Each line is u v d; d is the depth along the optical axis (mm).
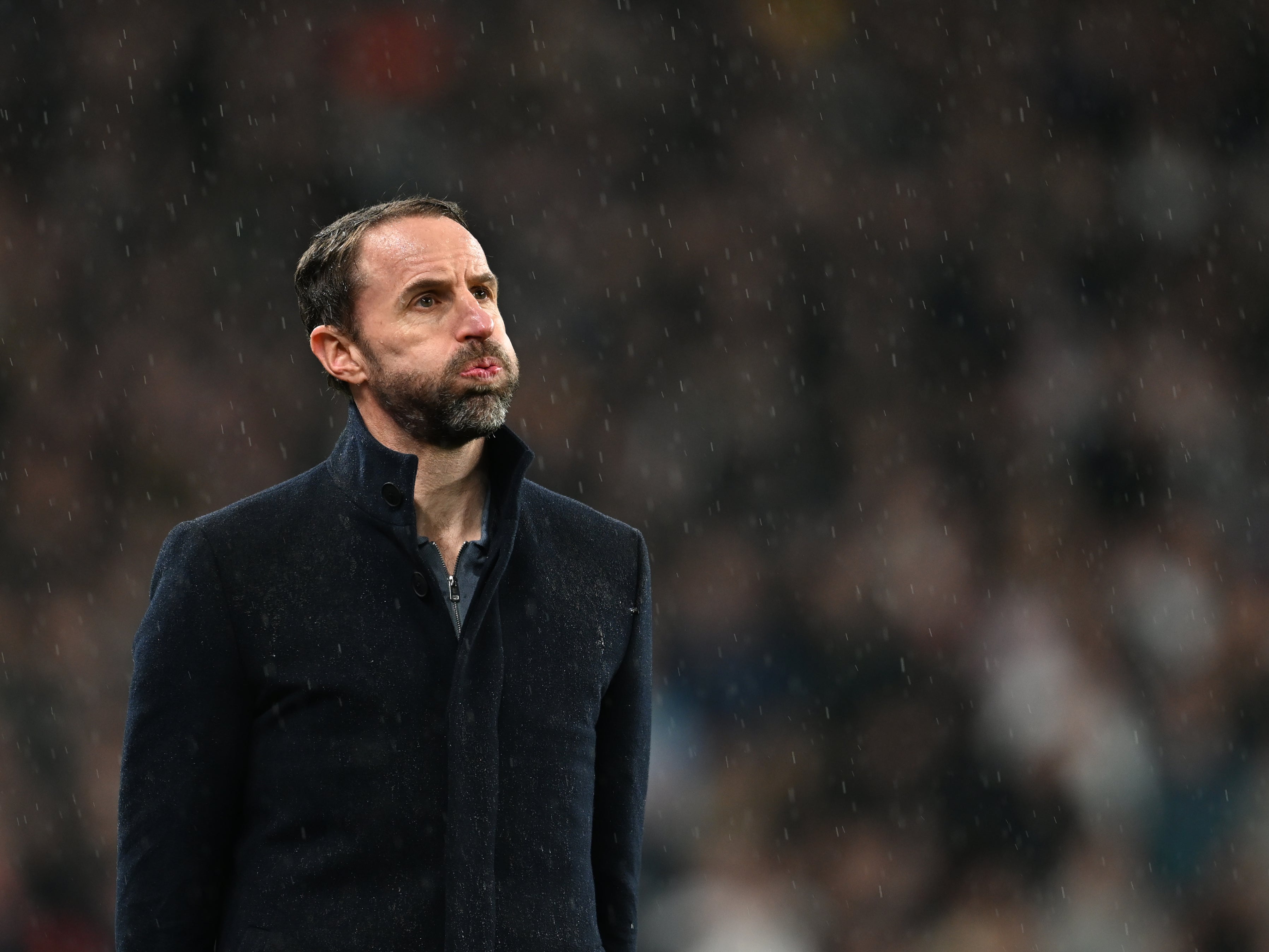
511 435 6941
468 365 6688
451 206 7023
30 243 31094
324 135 33312
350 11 34344
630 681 7336
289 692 6598
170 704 6586
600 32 35812
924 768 27750
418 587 6723
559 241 34000
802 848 26953
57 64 32531
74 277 31125
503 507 6883
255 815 6668
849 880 26391
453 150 34094
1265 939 25844
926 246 35281
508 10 35312
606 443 32406
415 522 6766
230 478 30062
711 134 35656
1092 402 33375
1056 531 31281
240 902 6566
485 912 6398
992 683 28484
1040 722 27609
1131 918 25703
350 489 6879
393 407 6797
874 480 32375
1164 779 27438
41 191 31719
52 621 27656
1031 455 32781
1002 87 36906
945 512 31906
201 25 33438
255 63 33438
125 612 28219
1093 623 29500
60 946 23828
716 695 29328
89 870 24875
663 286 34031
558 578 7105
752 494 32188
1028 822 26844
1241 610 29906
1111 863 26172
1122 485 32500
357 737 6543
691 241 34531
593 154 34781
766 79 36250
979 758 27719
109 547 28844
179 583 6691
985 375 33938
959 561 30719
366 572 6746
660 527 31734
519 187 34125
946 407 33562
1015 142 36469
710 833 27000
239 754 6668
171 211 32094
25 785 25297
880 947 25688
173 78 33000
